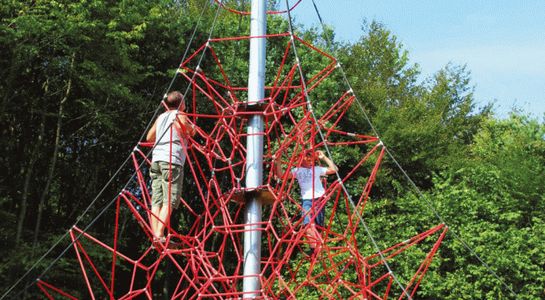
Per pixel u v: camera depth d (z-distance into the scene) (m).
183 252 9.30
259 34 9.77
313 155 9.04
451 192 22.61
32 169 22.58
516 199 24.20
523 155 26.94
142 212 25.55
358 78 28.75
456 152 28.75
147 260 26.20
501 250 21.53
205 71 25.19
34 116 23.50
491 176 24.89
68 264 20.70
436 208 22.48
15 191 23.02
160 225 8.51
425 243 22.58
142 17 22.23
